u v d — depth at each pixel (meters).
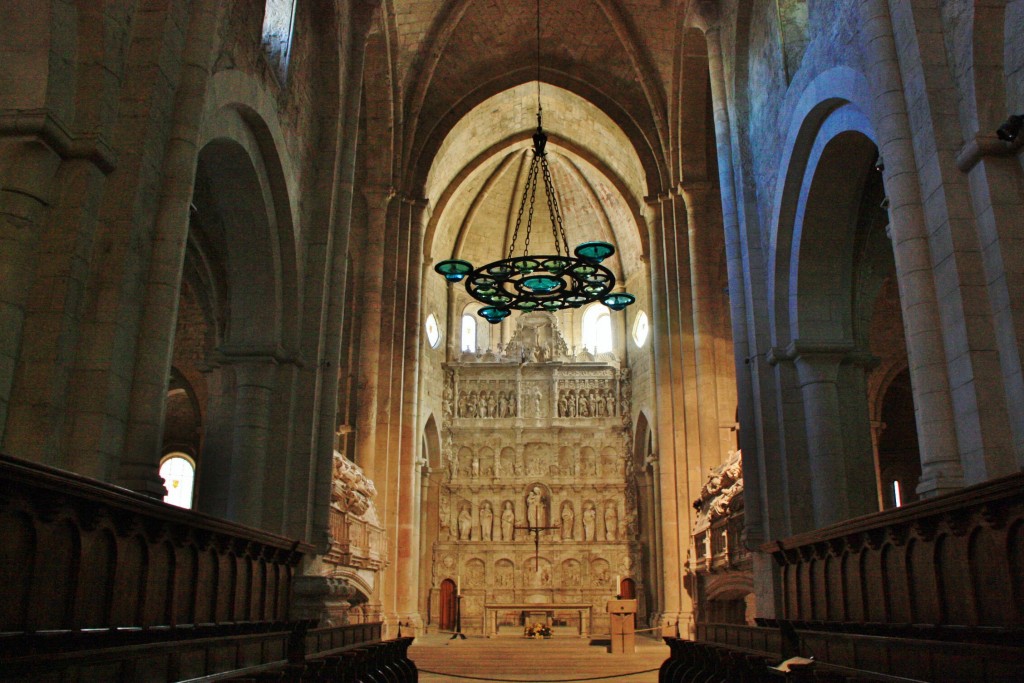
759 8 17.61
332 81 17.80
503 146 31.88
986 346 9.01
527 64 28.36
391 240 26.78
